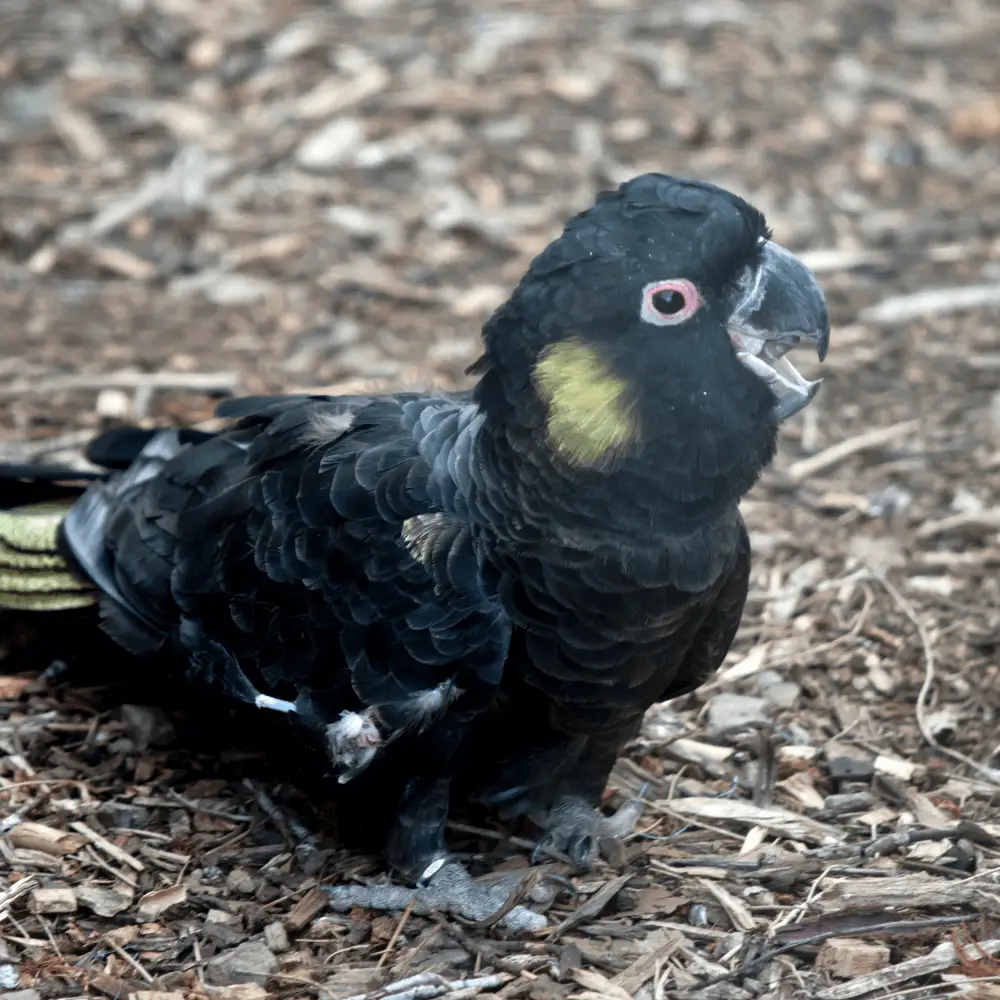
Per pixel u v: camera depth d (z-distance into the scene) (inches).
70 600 372.2
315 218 626.8
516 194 648.4
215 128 674.8
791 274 313.0
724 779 368.5
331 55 722.8
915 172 676.7
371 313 574.2
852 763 368.5
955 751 374.3
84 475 398.0
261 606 333.4
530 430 306.5
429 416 335.3
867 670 403.9
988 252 621.3
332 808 354.0
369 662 316.8
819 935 308.2
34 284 581.3
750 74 732.7
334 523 326.0
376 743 315.3
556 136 684.1
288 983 301.0
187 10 744.3
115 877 331.3
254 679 337.4
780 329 310.5
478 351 550.3
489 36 744.3
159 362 536.1
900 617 422.6
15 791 354.6
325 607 323.3
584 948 310.5
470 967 307.9
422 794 326.6
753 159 677.9
